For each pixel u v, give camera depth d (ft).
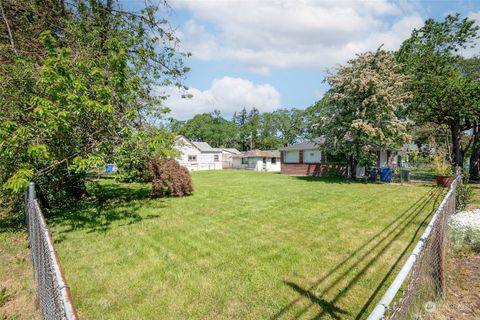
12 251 16.96
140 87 27.20
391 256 15.15
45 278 7.66
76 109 18.10
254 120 212.02
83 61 21.21
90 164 19.52
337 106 53.57
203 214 25.82
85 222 23.26
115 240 18.54
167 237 19.04
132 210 27.78
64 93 17.53
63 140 20.89
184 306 10.73
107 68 22.34
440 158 52.08
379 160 70.38
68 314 4.16
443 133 76.38
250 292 11.62
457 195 23.35
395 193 39.01
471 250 14.94
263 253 15.87
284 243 17.54
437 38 60.54
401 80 51.55
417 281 7.22
